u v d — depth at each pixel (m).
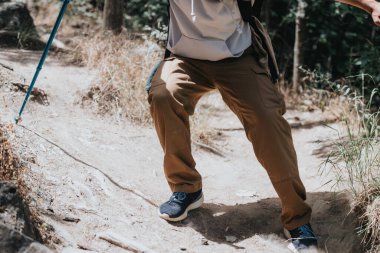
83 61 5.89
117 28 6.63
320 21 7.06
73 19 7.10
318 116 5.98
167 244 3.34
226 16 3.29
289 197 3.41
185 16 3.37
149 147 4.70
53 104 4.87
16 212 2.72
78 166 3.91
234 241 3.53
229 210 3.89
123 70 5.43
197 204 3.68
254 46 3.44
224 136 5.40
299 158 4.98
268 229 3.69
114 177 3.97
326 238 3.63
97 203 3.56
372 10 3.29
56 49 6.18
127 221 3.46
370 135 4.11
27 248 2.57
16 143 3.78
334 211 3.83
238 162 4.88
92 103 5.07
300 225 3.46
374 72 6.23
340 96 6.04
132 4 7.73
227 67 3.38
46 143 4.03
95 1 7.67
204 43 3.34
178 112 3.40
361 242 3.53
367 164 3.80
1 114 4.23
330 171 4.41
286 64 7.27
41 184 3.49
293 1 7.04
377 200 3.56
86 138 4.46
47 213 3.23
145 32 7.19
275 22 7.51
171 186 3.64
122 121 5.02
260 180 4.49
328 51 7.19
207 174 4.55
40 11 7.23
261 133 3.34
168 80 3.42
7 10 6.51
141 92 5.30
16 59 5.72
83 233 3.21
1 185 2.74
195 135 5.15
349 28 7.11
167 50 3.58
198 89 3.48
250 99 3.33
